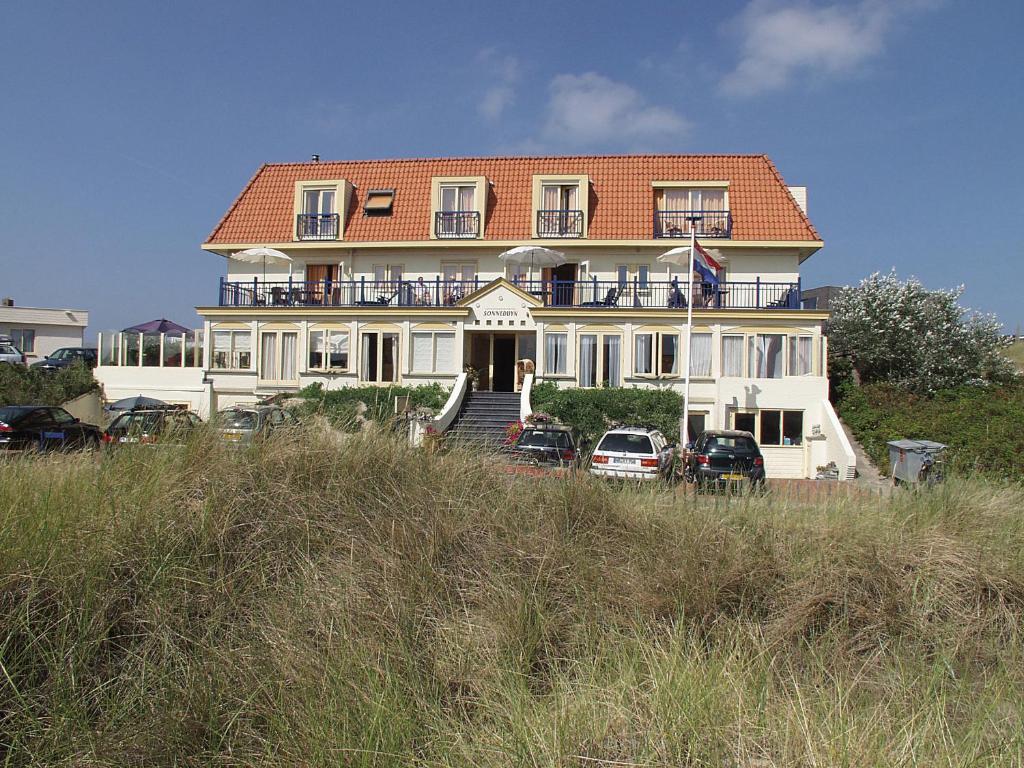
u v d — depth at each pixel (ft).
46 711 14.11
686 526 23.15
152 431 23.65
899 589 20.85
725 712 13.47
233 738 13.60
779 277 93.66
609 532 23.20
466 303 89.86
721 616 19.11
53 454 23.24
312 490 22.21
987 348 96.37
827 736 12.64
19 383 86.69
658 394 82.12
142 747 13.30
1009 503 26.43
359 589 18.38
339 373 91.25
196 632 16.47
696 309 84.94
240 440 23.61
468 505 23.40
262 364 92.68
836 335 98.53
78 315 156.35
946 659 17.21
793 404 78.95
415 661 15.71
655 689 14.10
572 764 12.26
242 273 102.89
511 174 104.53
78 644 15.26
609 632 17.61
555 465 26.78
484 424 80.28
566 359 87.76
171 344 95.04
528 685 15.71
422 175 105.91
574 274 98.94
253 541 19.85
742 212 96.22
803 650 18.37
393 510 21.97
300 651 15.53
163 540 18.67
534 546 21.57
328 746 12.84
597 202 99.40
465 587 19.74
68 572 16.70
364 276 100.17
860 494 27.17
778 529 23.30
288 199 105.29
